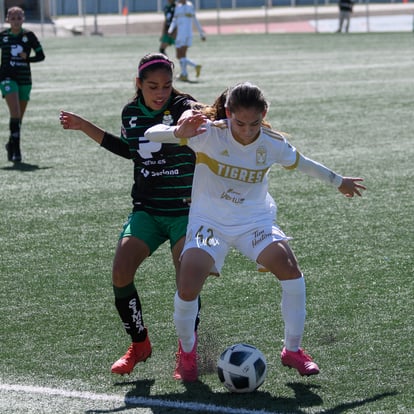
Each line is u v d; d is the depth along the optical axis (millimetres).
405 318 20609
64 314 21250
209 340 18703
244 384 16281
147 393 16688
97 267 24938
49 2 153875
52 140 45688
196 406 15977
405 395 16359
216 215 16688
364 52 97938
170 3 87875
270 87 67062
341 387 16797
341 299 22016
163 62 17156
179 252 17469
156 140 16484
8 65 40438
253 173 16516
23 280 23828
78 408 15992
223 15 168750
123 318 17406
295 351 17094
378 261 25141
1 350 19000
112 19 162750
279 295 22422
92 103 58969
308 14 169750
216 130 16328
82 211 31094
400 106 56312
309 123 50438
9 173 37656
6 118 53438
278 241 16625
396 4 189250
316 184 34906
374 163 39125
